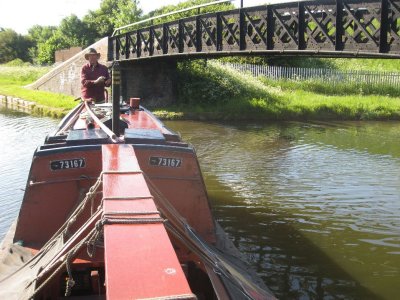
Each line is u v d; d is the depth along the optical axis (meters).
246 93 26.89
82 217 5.66
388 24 11.39
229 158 15.06
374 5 11.62
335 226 9.20
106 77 9.59
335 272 7.38
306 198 10.91
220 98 26.25
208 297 4.97
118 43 27.44
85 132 6.63
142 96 26.88
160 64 26.95
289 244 8.40
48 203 5.73
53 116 24.69
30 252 5.49
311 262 7.70
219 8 39.78
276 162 14.48
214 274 4.25
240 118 23.83
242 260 5.98
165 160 6.00
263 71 34.28
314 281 7.10
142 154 5.91
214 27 19.23
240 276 4.75
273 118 23.92
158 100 27.02
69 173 5.77
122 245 3.12
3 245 5.78
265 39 15.69
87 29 65.81
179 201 6.07
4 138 18.27
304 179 12.52
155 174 5.98
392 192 11.36
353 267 7.56
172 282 2.67
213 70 28.70
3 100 31.94
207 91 26.47
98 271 4.86
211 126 21.78
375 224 9.32
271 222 9.41
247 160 14.75
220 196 11.06
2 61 84.00
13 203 10.56
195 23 19.83
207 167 13.84
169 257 2.96
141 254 2.99
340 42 12.75
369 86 31.52
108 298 2.50
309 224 9.33
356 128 21.33
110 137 6.09
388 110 24.59
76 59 30.36
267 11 15.27
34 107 27.06
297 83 31.83
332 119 24.14
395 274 7.34
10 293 4.17
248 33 16.69
